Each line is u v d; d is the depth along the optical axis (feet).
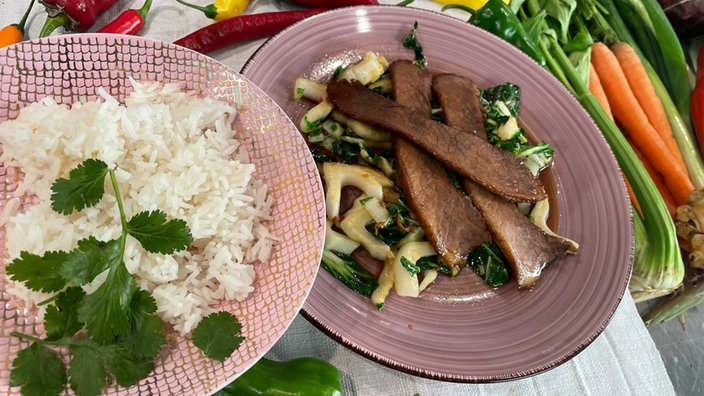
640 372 1.36
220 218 1.12
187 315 1.05
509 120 1.48
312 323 1.17
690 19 2.00
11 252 1.03
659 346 1.86
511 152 1.44
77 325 0.98
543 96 1.56
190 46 1.45
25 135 1.06
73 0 1.34
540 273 1.35
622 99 1.90
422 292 1.30
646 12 1.96
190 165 1.14
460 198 1.38
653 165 1.90
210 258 1.13
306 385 1.15
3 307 1.00
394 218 1.36
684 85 1.97
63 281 0.98
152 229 1.04
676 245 1.65
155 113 1.15
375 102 1.42
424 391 1.25
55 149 1.08
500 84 1.57
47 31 1.36
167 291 1.07
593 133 1.51
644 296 1.80
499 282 1.34
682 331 1.88
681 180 1.84
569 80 1.78
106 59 1.15
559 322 1.30
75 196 1.02
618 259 1.38
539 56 1.68
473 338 1.25
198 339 1.01
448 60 1.57
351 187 1.40
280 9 1.66
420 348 1.21
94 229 1.06
